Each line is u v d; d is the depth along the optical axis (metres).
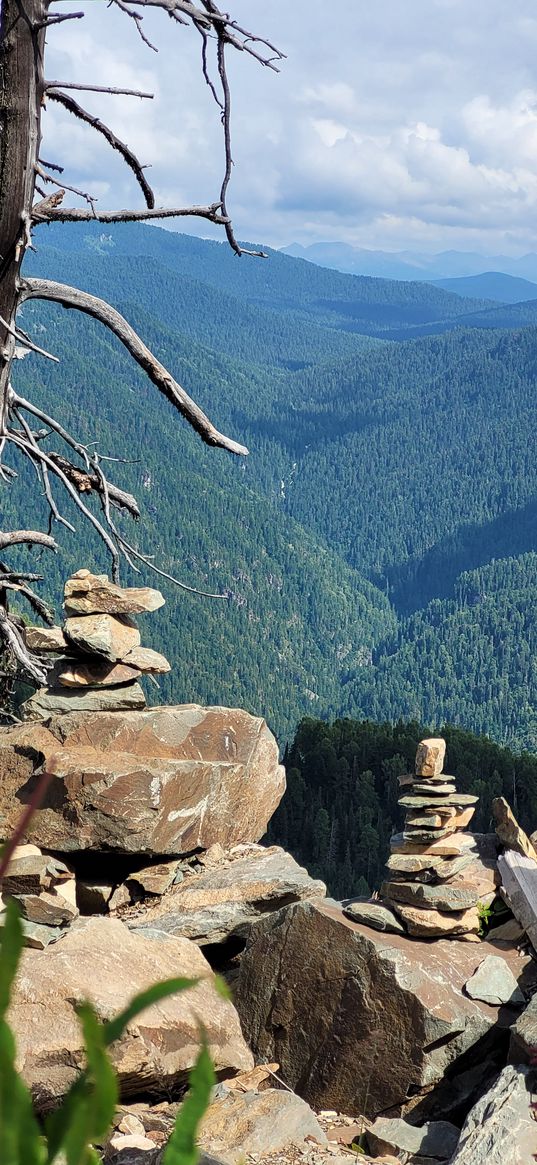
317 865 95.56
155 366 11.50
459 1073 8.58
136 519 12.41
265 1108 7.62
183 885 10.62
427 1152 7.58
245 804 11.35
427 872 9.39
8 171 9.52
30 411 11.91
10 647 11.12
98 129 10.27
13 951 0.75
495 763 124.31
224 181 10.92
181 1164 0.88
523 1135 6.62
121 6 9.34
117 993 7.54
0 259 10.06
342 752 119.25
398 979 8.54
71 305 11.26
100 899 10.38
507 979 8.78
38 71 9.32
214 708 11.62
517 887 9.49
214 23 9.99
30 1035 6.96
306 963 9.02
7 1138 0.75
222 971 10.31
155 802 10.21
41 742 10.66
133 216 10.82
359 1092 8.58
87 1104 0.80
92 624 11.07
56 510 11.70
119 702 11.23
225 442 11.66
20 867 9.22
